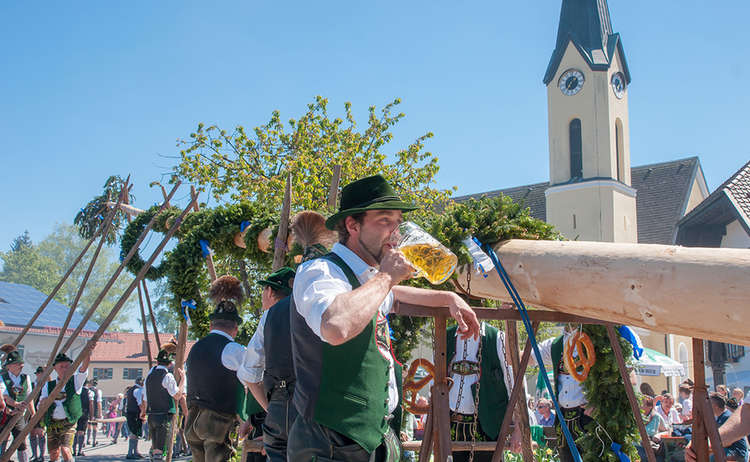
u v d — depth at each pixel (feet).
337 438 7.68
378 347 8.16
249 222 22.90
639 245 9.39
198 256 23.39
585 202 108.99
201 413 16.33
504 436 10.21
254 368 11.43
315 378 7.80
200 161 55.06
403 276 7.38
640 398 15.28
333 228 8.51
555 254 10.34
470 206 12.84
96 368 141.38
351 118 57.67
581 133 112.37
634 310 9.03
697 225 67.72
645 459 25.07
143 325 30.91
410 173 58.13
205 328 24.04
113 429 67.92
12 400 29.78
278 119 57.06
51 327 76.84
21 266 222.07
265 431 9.96
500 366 15.90
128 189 31.65
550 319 10.69
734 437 12.61
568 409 16.33
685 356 97.40
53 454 30.89
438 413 9.57
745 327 8.00
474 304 15.75
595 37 115.03
